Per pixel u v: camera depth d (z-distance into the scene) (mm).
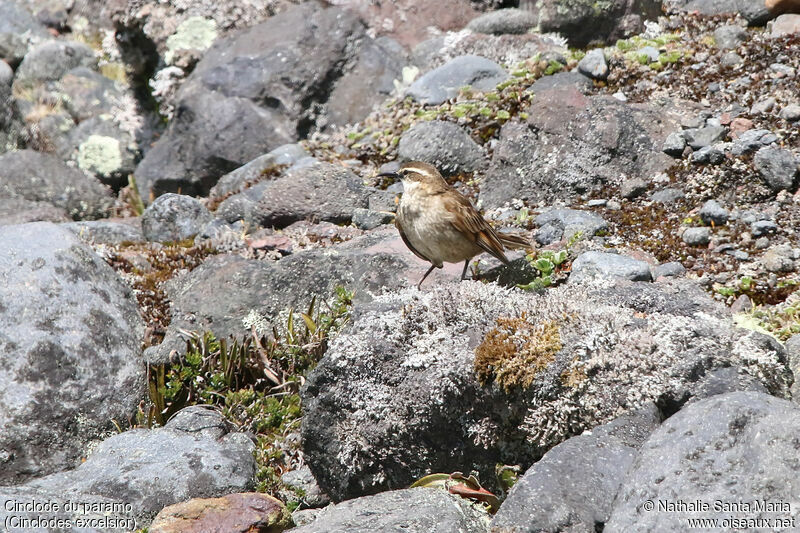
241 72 18453
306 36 18812
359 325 9070
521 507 6867
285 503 9062
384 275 11477
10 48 22094
